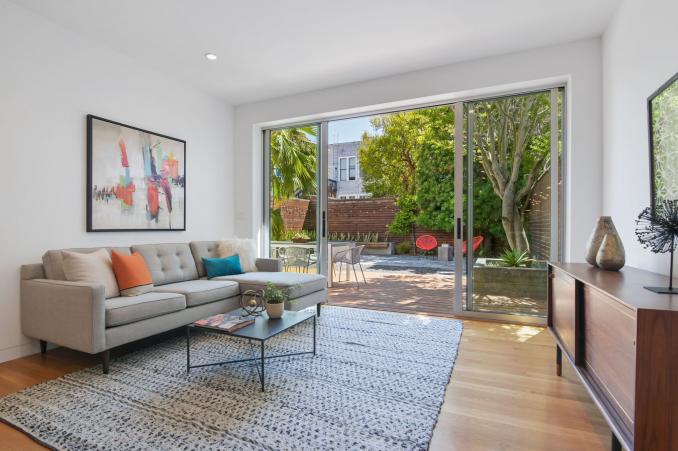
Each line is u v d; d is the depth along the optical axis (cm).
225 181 483
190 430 170
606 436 168
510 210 366
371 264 758
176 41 327
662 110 196
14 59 269
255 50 343
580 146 320
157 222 382
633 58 242
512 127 367
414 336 315
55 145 295
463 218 384
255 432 169
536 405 197
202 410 189
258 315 259
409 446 159
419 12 280
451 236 775
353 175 819
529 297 359
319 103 441
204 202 448
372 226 840
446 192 570
